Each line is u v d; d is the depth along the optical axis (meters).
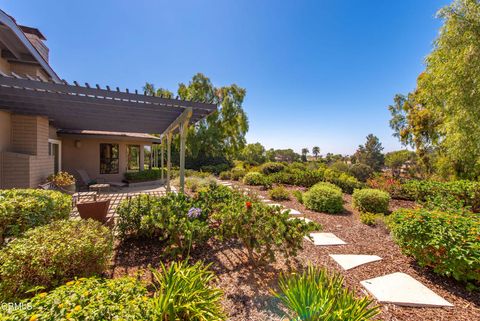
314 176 9.95
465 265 2.37
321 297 1.68
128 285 1.47
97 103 4.43
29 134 5.77
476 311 2.11
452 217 2.78
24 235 2.24
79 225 2.47
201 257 3.07
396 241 3.14
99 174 10.91
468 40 5.79
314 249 3.51
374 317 2.01
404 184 8.12
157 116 6.12
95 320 1.07
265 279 2.56
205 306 1.63
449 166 9.77
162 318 1.42
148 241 3.53
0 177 5.08
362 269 2.88
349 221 5.14
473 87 5.79
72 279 1.91
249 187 9.99
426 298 2.29
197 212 3.13
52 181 6.39
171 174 13.66
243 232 2.68
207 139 19.61
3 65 5.56
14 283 1.72
